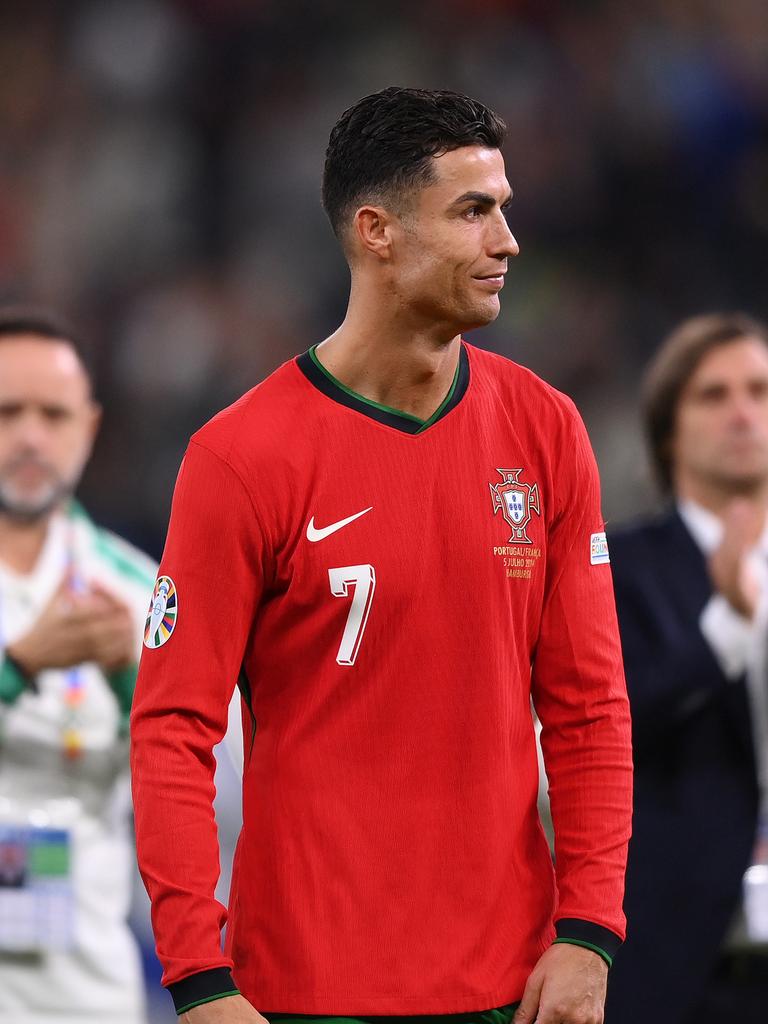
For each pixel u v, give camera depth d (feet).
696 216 147.02
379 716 29.94
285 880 30.01
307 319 137.69
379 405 30.76
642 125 148.05
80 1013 46.93
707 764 46.80
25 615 48.83
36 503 49.14
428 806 29.96
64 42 146.61
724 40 151.53
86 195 140.67
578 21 150.61
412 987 29.50
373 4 150.20
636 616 47.67
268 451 30.09
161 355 134.21
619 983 45.70
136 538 118.52
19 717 46.65
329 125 144.66
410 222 29.89
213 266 139.54
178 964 29.22
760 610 48.11
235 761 48.83
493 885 30.19
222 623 30.17
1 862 46.42
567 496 31.71
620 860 31.14
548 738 32.07
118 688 47.14
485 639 30.30
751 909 46.91
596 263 144.15
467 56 148.56
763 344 51.03
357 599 29.86
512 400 31.86
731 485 49.78
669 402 51.08
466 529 30.35
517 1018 30.01
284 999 29.63
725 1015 46.80
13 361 49.29
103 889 47.73
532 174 145.38
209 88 146.30
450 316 30.07
